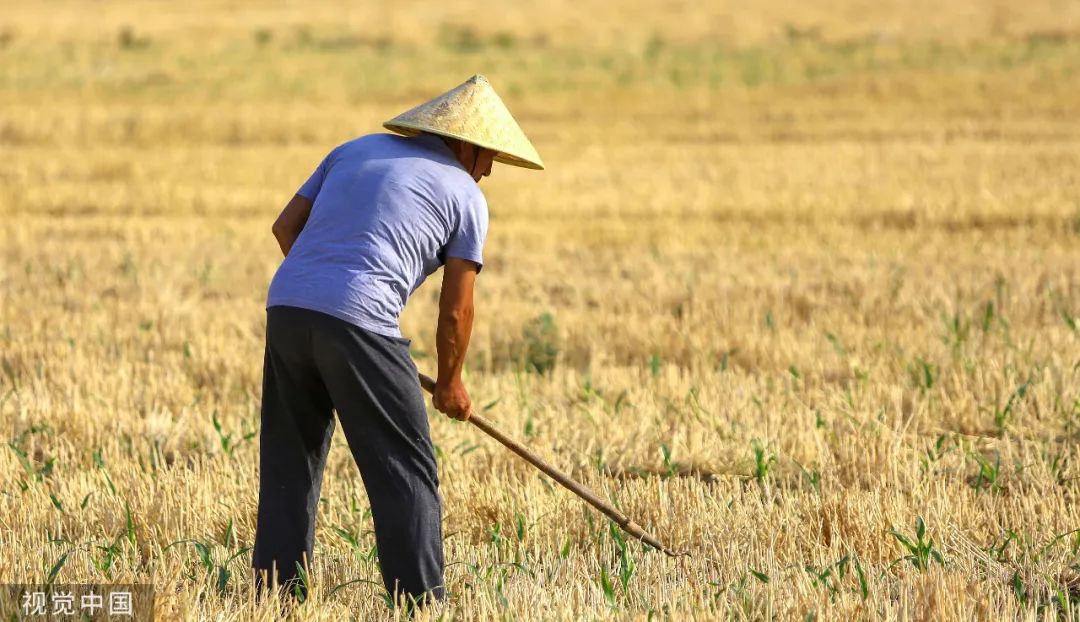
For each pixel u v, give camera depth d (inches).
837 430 863.1
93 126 2876.5
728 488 768.9
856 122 2965.1
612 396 973.8
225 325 1223.5
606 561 630.5
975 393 951.6
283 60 4249.5
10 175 2348.7
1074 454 821.2
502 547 649.0
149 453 826.8
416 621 541.3
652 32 5002.5
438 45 4741.6
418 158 573.9
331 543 676.7
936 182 2151.8
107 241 1738.4
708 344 1119.0
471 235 570.3
